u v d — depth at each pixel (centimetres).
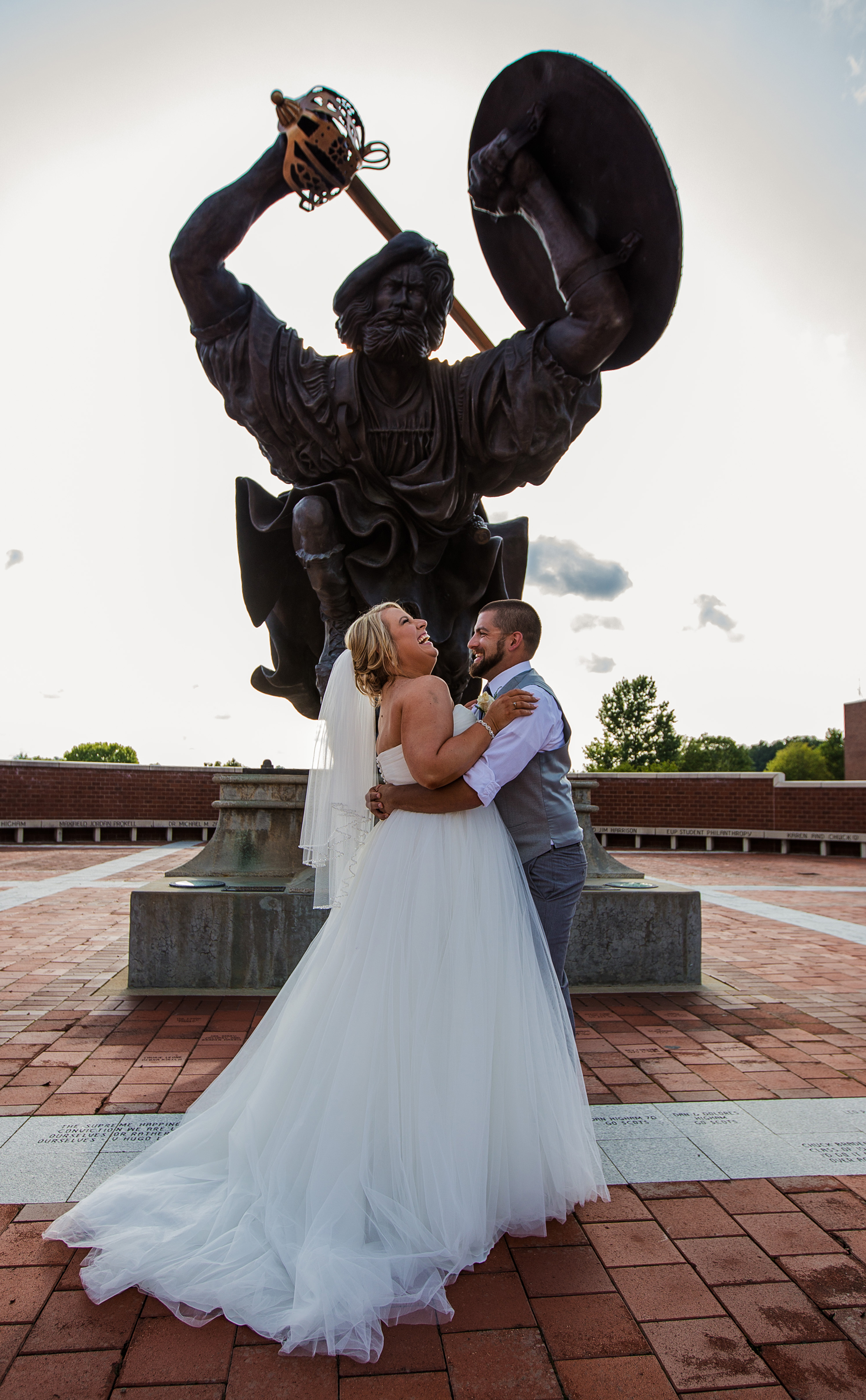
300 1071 214
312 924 436
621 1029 390
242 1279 176
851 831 1859
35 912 755
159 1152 227
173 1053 338
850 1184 234
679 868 1477
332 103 405
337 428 471
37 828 1817
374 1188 196
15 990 444
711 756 6819
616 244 416
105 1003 415
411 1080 200
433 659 235
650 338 439
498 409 461
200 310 463
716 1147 259
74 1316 172
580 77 363
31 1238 201
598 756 6206
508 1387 153
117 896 880
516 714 224
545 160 409
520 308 506
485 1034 206
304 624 586
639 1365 158
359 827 247
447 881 217
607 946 470
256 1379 154
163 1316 173
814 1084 317
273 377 467
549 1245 202
